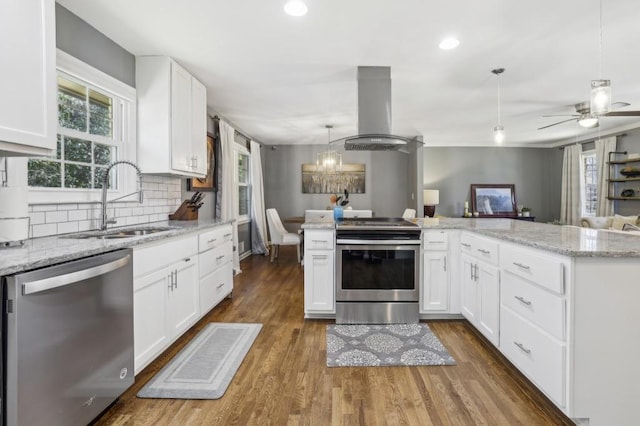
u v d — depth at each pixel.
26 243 1.76
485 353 2.38
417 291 2.96
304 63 3.12
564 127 6.09
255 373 2.11
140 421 1.65
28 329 1.22
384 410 1.73
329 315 3.07
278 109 4.71
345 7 2.22
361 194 7.77
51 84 1.60
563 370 1.57
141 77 2.94
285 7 2.21
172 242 2.35
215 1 2.15
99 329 1.58
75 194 2.33
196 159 3.44
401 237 2.93
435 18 2.35
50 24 1.59
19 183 1.89
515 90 3.93
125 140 2.87
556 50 2.87
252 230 6.70
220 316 3.14
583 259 1.53
